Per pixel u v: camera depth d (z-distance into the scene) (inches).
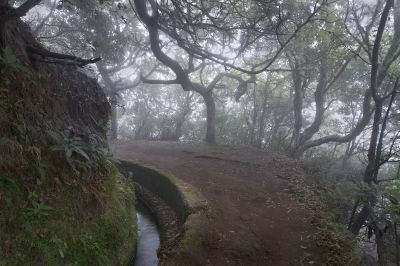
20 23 199.5
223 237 245.8
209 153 563.5
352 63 725.3
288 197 354.0
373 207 305.4
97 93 259.0
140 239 278.5
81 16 642.2
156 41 446.6
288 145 691.4
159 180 392.5
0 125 148.9
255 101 804.6
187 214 279.4
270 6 369.1
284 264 221.3
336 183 435.2
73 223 168.4
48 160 174.6
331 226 274.8
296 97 665.0
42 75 193.2
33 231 142.3
